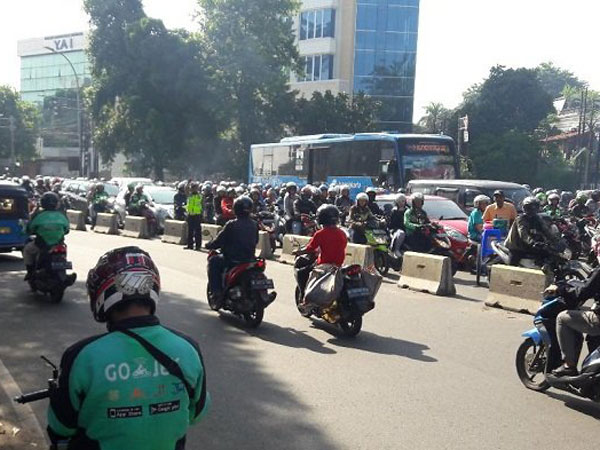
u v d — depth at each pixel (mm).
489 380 6762
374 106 49500
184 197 21281
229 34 45094
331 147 27625
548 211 16828
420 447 5031
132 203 22578
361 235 14328
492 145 47281
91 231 24188
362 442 5102
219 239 9031
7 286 11695
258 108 46250
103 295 2365
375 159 25281
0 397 5902
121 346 2277
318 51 65250
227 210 17656
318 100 47281
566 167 49531
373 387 6465
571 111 74625
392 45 64625
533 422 5625
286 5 45969
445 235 14203
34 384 6301
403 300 11273
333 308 8578
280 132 47125
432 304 10914
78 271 13656
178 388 2318
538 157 47562
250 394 6191
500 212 14109
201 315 9695
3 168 81938
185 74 42375
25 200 14102
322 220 8820
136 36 42906
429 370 7082
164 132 43344
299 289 9344
